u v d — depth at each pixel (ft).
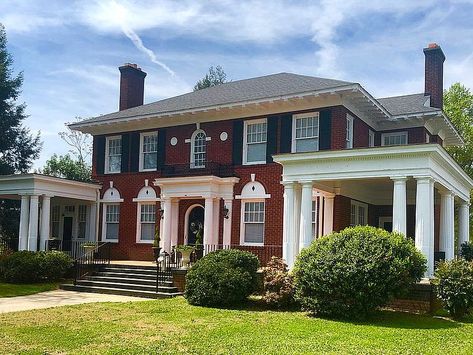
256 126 79.71
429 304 50.37
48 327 40.37
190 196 79.56
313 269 47.14
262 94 79.00
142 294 62.28
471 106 130.31
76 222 98.53
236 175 79.25
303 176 61.00
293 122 75.87
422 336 38.78
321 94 71.15
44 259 75.15
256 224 77.25
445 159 58.08
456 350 34.42
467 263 49.62
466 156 124.98
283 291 51.55
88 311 48.70
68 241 94.73
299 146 75.15
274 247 74.23
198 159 84.84
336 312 46.06
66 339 36.11
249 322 43.47
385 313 49.24
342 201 71.15
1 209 123.95
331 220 70.74
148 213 89.35
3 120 122.21
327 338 37.17
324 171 59.67
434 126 87.92
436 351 33.94
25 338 36.32
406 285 47.01
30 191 82.84
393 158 55.72
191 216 84.33
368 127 81.71
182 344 34.88
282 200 74.69
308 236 59.98
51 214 102.99
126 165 92.22
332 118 72.23
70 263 78.54
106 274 70.95
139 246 88.79
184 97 95.71
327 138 72.18
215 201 79.71
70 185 89.04
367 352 33.04
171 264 73.72
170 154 87.35
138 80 106.32
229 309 51.21
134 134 91.97
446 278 48.49
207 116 83.41
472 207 131.54
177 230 83.97
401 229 54.49
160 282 65.31
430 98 87.61
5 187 85.76
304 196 60.80
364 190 79.25
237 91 87.56
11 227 123.24
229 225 78.48
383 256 46.16
